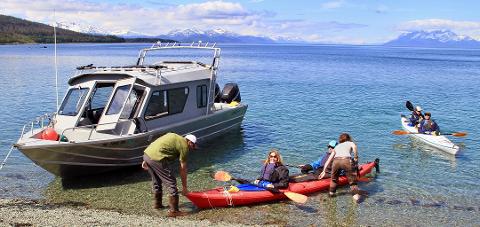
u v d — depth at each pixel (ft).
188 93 59.21
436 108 105.70
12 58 309.63
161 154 37.65
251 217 38.93
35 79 157.69
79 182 48.14
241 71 217.77
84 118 50.06
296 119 87.97
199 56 342.85
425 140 68.54
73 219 36.09
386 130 78.33
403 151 64.28
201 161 57.36
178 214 38.93
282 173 43.29
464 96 128.67
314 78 182.70
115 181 48.55
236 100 77.51
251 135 72.90
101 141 46.06
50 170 45.83
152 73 53.83
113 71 53.11
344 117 90.79
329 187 46.34
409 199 44.45
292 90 137.69
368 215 40.06
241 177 51.24
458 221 39.14
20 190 45.29
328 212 40.52
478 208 42.34
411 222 38.73
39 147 42.63
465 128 82.23
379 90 141.08
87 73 51.72
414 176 52.29
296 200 41.16
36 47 643.86
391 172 53.83
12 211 37.93
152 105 52.75
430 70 246.68
